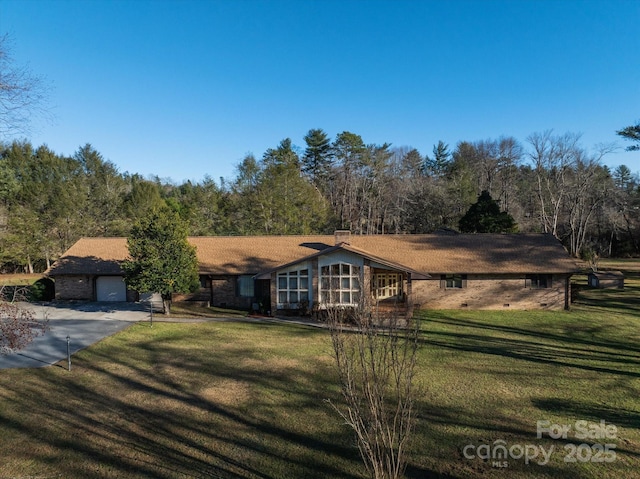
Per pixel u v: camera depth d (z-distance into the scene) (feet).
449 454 29.32
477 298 89.10
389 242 101.45
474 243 98.27
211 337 64.08
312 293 80.33
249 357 53.26
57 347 58.03
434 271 88.38
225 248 102.01
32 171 159.33
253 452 29.89
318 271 80.02
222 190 193.06
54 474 27.20
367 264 78.43
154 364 50.49
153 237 79.51
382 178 190.49
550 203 179.73
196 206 175.42
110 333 66.39
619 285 116.98
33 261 150.92
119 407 37.81
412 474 26.81
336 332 24.04
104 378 45.50
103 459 29.01
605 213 199.31
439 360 51.47
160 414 36.32
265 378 45.29
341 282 79.36
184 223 83.35
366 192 189.78
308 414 36.11
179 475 27.02
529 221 184.75
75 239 148.46
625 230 208.54
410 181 191.11
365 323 23.65
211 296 93.81
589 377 45.21
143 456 29.40
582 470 27.30
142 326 71.77
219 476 26.84
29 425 34.22
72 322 74.95
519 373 46.57
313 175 212.64
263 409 37.24
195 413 36.50
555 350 56.13
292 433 32.71
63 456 29.45
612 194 179.01
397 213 181.88
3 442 31.42
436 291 89.92
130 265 78.23
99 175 178.40
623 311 84.64
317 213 158.92
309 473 27.17
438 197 172.76
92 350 56.54
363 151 196.85
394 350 24.29
